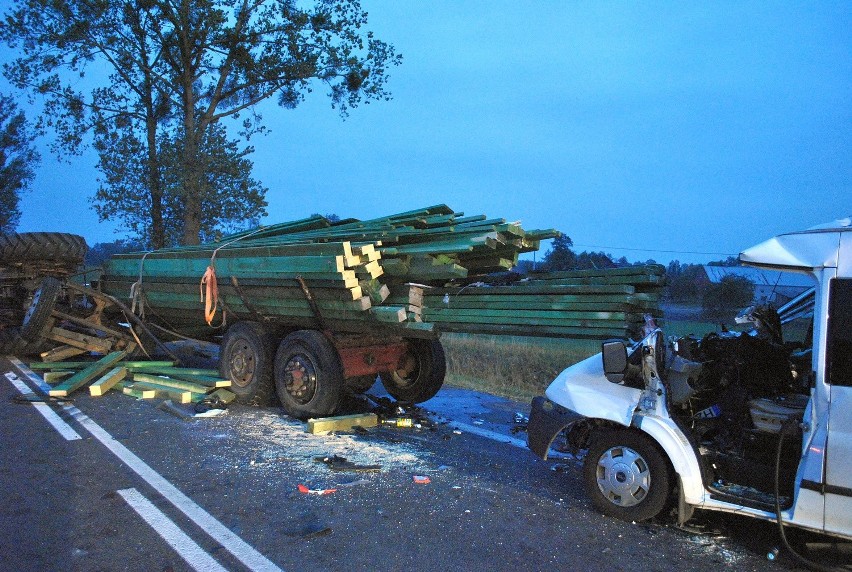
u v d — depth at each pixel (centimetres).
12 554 411
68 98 1981
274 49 2084
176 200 1934
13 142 2939
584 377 553
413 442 738
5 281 1255
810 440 423
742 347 539
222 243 1009
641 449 507
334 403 789
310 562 418
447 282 791
